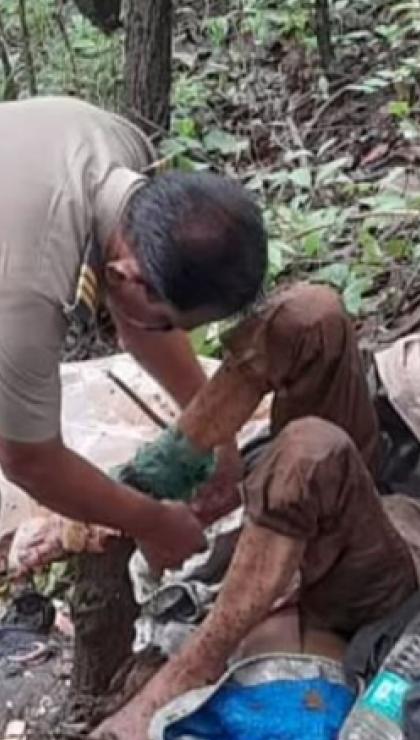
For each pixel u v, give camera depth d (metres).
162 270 2.28
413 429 2.98
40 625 3.50
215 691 2.52
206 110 6.82
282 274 4.73
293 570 2.49
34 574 3.21
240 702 2.53
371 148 6.08
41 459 2.46
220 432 2.69
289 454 2.45
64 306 2.38
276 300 2.67
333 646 2.64
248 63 7.29
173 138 5.04
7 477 2.56
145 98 4.66
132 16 4.59
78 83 6.68
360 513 2.52
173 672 2.55
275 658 2.57
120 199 2.38
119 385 3.13
